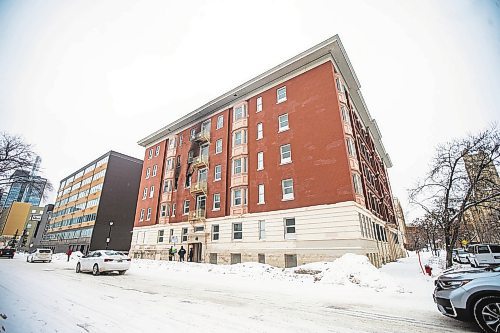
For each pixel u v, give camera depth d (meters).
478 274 5.42
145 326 5.13
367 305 7.68
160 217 33.50
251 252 22.22
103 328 4.96
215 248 25.00
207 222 26.81
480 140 15.76
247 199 24.31
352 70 25.27
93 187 54.19
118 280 12.76
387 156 47.50
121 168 53.69
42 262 27.97
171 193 33.66
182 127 36.06
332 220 18.77
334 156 20.05
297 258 19.59
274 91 25.94
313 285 11.80
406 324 5.61
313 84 23.09
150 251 32.78
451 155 16.92
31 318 5.40
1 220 61.19
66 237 57.84
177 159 35.22
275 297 8.88
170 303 7.41
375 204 28.25
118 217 50.59
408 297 9.04
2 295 7.66
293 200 21.19
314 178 20.56
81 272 16.52
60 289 9.31
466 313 5.19
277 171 22.98
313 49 23.06
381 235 27.58
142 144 42.31
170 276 15.39
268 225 22.03
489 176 15.71
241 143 26.44
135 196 54.06
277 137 24.05
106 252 16.03
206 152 31.45
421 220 32.69
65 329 4.84
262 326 5.32
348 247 17.61
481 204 17.73
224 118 29.91
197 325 5.27
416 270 18.95
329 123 21.09
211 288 10.83
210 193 27.97
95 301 7.39
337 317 6.18
